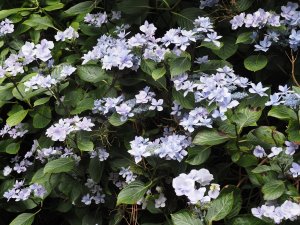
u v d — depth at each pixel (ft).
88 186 3.93
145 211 3.84
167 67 3.80
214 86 3.37
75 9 4.84
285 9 3.82
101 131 3.83
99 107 3.84
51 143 4.19
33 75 4.28
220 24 4.25
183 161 3.52
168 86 3.87
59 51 4.78
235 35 4.18
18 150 4.48
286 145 3.21
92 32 4.68
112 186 4.04
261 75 4.00
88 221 4.03
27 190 4.10
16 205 4.35
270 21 3.73
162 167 3.58
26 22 4.92
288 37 3.88
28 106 4.60
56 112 4.20
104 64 3.74
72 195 3.99
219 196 3.02
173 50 3.78
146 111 3.77
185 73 3.70
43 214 4.44
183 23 4.35
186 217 2.98
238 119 3.28
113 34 4.52
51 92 4.04
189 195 2.93
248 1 4.12
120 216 3.84
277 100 3.21
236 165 3.70
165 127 3.81
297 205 2.81
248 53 4.11
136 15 4.53
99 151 3.81
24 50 4.12
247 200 3.56
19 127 4.46
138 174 3.68
